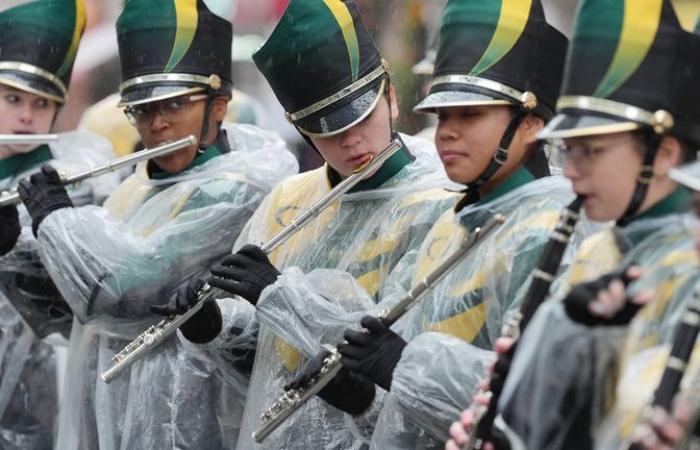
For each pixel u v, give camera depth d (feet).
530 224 47.98
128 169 88.33
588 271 43.04
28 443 74.90
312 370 51.78
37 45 71.31
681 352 37.17
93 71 116.06
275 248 56.29
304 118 55.36
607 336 38.37
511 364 41.50
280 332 54.13
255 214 60.95
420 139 58.65
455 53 49.01
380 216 55.42
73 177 65.72
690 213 40.37
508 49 48.78
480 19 48.93
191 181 64.18
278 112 114.42
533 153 49.62
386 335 49.03
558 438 38.65
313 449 55.62
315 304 53.62
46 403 75.41
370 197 55.93
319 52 54.60
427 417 47.39
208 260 63.72
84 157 75.31
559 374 38.65
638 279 39.01
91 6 122.52
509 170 49.39
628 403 38.34
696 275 39.81
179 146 63.31
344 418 55.36
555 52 49.49
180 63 64.08
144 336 60.29
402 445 49.90
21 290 72.08
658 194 41.83
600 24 42.27
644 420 37.24
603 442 38.40
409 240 54.44
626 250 41.98
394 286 53.21
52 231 64.03
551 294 45.24
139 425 63.87
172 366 63.52
